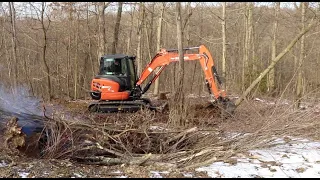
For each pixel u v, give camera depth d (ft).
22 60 88.89
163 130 27.02
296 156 24.57
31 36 86.33
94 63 90.63
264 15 83.87
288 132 26.78
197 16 86.63
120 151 23.98
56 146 23.66
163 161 22.91
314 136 28.78
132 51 91.45
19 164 20.67
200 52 38.73
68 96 71.00
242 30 90.12
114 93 40.40
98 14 70.69
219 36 91.81
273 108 31.14
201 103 37.29
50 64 88.17
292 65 84.28
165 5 64.69
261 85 64.13
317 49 62.44
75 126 25.61
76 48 79.15
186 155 23.97
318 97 35.32
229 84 58.59
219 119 31.53
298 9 53.16
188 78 43.32
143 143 25.40
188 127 28.99
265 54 101.86
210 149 23.63
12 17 72.54
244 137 25.98
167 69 63.21
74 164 21.61
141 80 41.68
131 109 39.04
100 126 26.27
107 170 20.80
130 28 86.99
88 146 23.49
